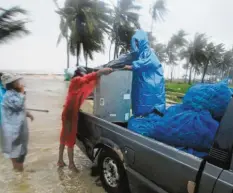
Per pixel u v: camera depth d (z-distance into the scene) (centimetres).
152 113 392
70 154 432
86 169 450
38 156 505
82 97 418
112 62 436
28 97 1443
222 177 195
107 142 346
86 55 3209
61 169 446
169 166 248
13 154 412
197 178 213
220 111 283
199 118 279
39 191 365
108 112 430
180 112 303
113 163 344
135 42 420
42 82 2998
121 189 329
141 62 388
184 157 237
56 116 910
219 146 206
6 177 406
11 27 1830
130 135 313
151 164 273
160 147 266
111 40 3778
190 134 275
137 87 402
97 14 2953
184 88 3178
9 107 407
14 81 408
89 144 402
